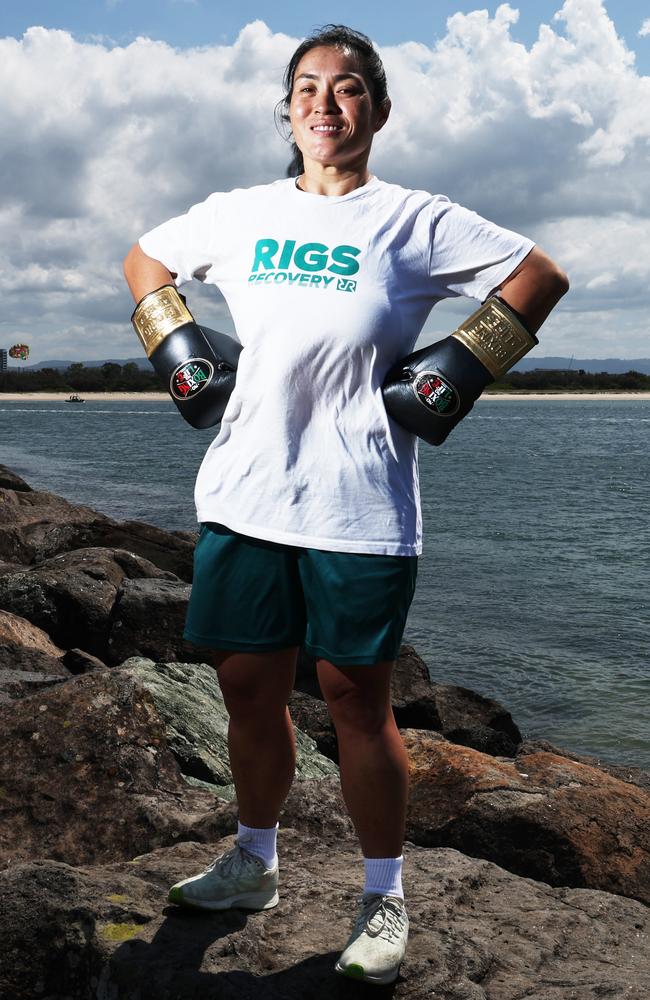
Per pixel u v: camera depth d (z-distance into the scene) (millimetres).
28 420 87438
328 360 2402
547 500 27281
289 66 2639
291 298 2416
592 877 3791
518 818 3879
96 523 11648
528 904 2984
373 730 2471
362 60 2523
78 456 42781
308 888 2928
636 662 10344
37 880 2756
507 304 2438
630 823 3996
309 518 2408
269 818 2725
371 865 2533
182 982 2396
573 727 8445
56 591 7977
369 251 2424
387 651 2408
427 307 2543
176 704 4613
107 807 3715
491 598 13492
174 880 2898
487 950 2635
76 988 2568
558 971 2635
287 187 2572
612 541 19453
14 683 4781
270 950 2580
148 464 38219
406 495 2479
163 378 2658
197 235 2652
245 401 2484
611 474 36719
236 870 2695
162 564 11305
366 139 2531
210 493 2523
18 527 11523
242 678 2547
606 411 126938
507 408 141625
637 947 2832
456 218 2480
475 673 9930
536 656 10539
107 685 4070
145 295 2713
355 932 2477
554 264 2482
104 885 2760
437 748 4344
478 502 26562
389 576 2404
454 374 2395
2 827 3678
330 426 2430
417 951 2572
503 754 7320
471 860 3225
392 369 2475
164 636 7434
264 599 2477
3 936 2631
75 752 3855
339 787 3908
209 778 4395
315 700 6344
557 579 15109
